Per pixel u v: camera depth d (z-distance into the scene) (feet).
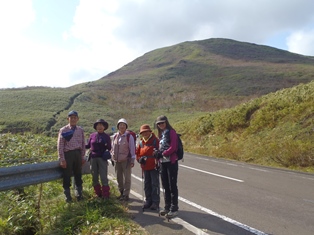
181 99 231.71
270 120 61.98
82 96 217.77
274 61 368.07
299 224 19.65
